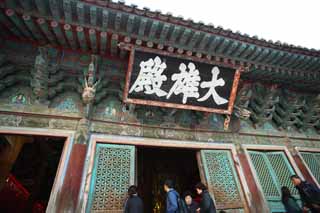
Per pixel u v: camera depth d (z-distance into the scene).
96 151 5.42
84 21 4.84
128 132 5.97
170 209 4.49
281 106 8.34
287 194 5.87
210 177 6.08
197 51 5.76
